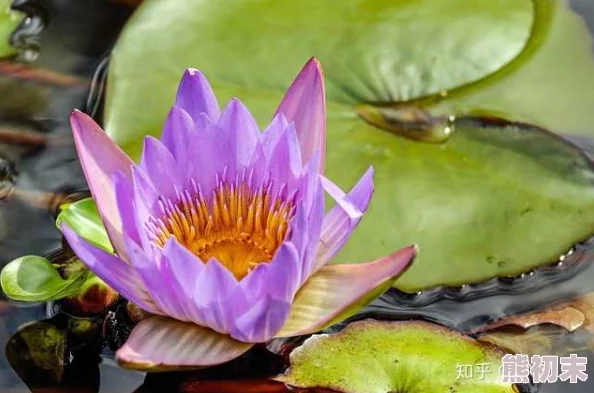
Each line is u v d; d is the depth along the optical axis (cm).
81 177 105
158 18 109
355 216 98
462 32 108
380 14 109
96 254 98
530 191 104
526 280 102
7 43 110
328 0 109
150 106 106
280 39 108
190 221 100
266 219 100
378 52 108
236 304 97
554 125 106
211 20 109
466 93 107
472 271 102
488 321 101
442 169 105
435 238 103
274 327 98
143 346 98
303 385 99
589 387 100
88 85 109
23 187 105
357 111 106
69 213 101
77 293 101
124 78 107
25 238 103
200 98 100
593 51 109
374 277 98
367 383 99
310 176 98
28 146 106
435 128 106
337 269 99
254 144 99
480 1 109
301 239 97
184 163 99
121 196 97
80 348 100
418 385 99
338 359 100
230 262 100
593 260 103
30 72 109
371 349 100
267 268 97
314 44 108
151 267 97
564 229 103
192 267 97
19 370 100
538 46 108
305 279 99
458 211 104
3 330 101
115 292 101
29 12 112
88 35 111
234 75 107
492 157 105
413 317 101
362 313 101
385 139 105
